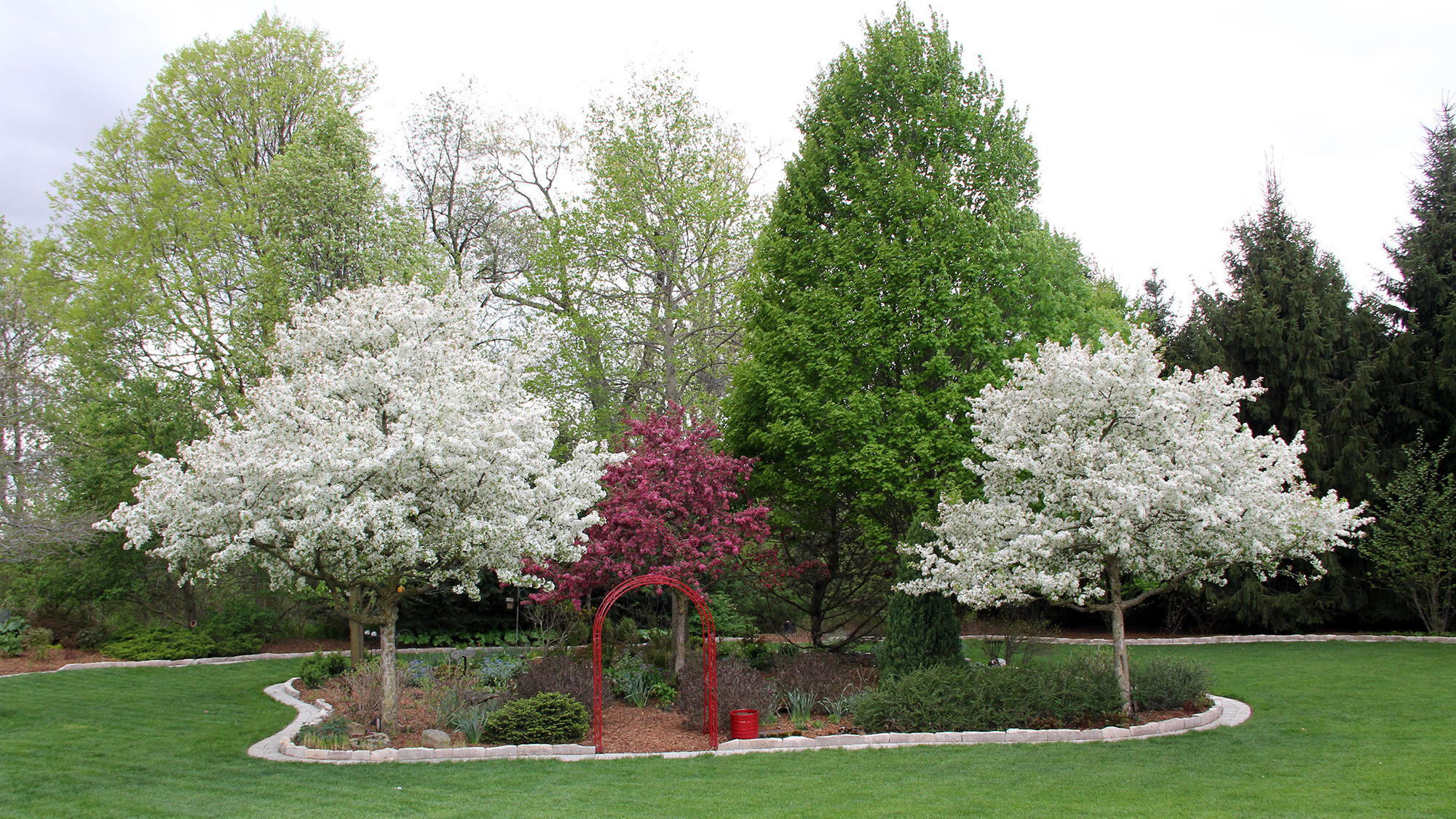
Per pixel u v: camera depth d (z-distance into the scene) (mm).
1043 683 11250
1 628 18141
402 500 10352
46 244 21703
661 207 22812
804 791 8391
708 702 11297
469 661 16172
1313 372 20047
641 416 20812
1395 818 6867
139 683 15500
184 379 21656
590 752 10438
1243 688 13508
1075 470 11109
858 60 17141
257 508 9914
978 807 7609
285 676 16484
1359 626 20625
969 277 15203
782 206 17469
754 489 16859
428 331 12227
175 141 22531
